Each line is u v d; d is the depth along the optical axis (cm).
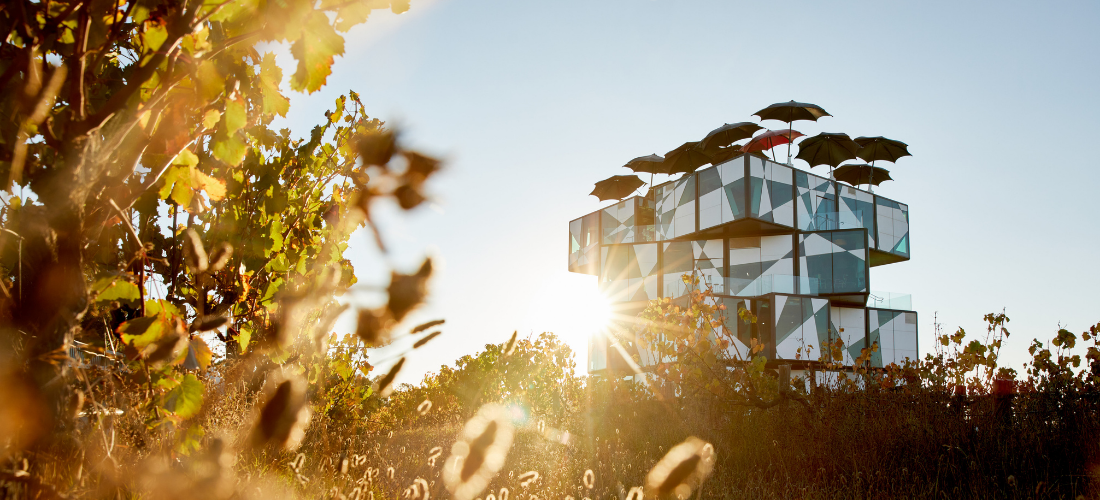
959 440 573
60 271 130
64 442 141
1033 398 635
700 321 939
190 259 132
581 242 4484
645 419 951
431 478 438
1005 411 641
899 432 619
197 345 180
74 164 128
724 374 879
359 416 721
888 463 571
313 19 129
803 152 3894
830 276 3344
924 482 527
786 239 3469
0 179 142
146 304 156
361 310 60
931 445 579
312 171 401
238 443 245
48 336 129
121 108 131
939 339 797
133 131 145
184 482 123
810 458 612
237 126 154
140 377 177
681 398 919
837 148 3781
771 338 3008
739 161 3403
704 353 894
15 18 121
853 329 3347
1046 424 591
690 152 3897
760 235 3531
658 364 980
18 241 130
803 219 3519
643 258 3719
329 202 388
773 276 3164
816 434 675
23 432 127
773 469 612
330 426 551
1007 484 481
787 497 500
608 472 550
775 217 3400
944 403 692
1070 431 556
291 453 323
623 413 1012
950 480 521
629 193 4588
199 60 138
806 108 3709
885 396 739
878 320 3419
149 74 130
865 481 531
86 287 137
